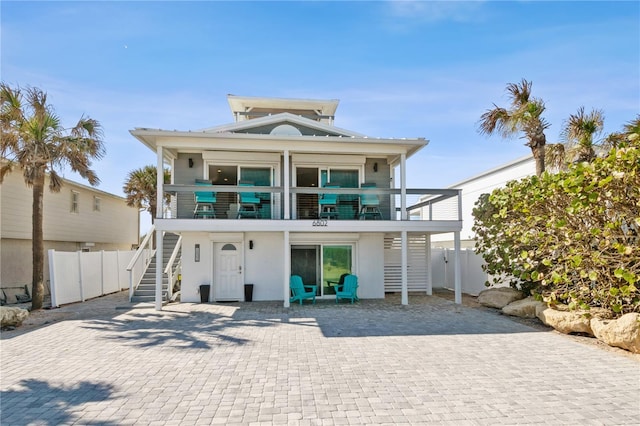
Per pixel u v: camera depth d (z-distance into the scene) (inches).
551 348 256.8
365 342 273.1
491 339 281.3
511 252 390.6
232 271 489.1
